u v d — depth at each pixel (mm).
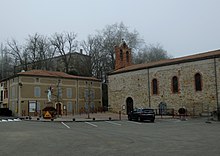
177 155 10227
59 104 52219
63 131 21250
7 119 38906
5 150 12133
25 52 63094
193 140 14828
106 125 27219
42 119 36188
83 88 56344
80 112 54438
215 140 14586
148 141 14711
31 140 15703
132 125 26984
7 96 53000
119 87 49906
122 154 10648
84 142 14570
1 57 71312
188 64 39719
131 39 64312
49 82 51656
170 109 41375
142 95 45625
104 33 64875
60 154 10844
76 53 66438
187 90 39500
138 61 66938
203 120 31391
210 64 37125
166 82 42344
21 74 48594
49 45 65250
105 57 63969
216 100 36156
